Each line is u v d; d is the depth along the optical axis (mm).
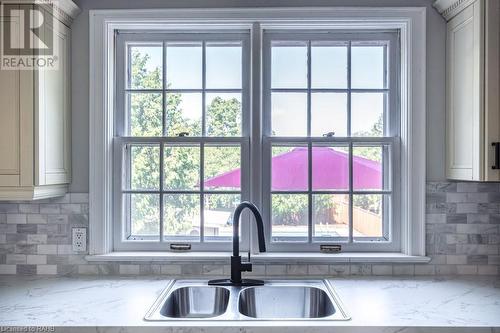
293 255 1948
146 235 2070
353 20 1950
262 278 1881
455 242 1952
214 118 2068
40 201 1962
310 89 2055
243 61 2051
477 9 1653
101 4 1979
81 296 1620
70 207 1969
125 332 1317
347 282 1823
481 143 1641
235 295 1635
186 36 2068
